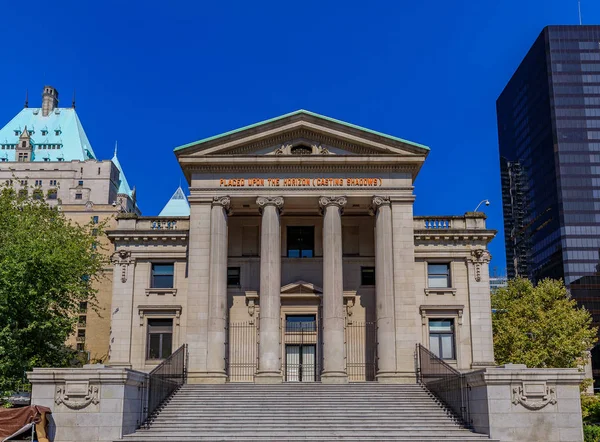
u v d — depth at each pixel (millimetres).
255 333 42094
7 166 132000
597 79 129875
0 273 33781
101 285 90562
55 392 26875
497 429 26406
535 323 51438
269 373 37438
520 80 146750
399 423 28812
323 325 39062
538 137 135500
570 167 126562
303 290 42469
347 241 44125
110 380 26859
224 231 40094
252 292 42469
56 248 38344
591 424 47719
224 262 39594
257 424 28594
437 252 43500
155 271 43938
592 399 52156
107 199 129750
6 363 32969
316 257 43750
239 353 41781
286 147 41125
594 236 123938
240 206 41875
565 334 50625
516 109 149125
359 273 43188
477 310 42688
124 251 43531
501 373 26812
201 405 31125
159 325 42938
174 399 32000
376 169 40469
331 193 40125
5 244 38438
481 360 41844
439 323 42969
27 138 139625
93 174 131000
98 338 88125
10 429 24844
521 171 144125
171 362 34031
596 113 128625
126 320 42562
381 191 40156
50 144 143750
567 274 122375
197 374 37656
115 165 138125
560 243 124500
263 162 40312
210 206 40375
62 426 26531
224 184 40531
